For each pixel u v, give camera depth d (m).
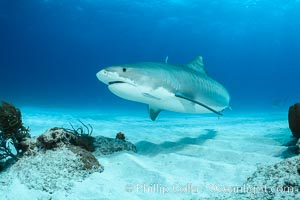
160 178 4.70
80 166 4.89
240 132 9.84
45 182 4.41
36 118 14.19
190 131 10.46
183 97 6.61
